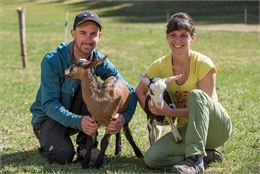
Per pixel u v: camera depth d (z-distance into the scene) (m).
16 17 47.00
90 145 6.77
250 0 41.75
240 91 12.27
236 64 17.86
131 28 32.47
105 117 6.65
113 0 49.81
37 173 6.70
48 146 7.09
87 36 6.96
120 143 7.46
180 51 6.77
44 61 7.11
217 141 6.77
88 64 6.53
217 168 6.78
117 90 6.71
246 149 7.62
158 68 7.04
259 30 29.27
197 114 6.32
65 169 6.80
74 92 7.18
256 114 9.92
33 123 7.42
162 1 46.16
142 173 6.59
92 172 6.61
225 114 6.69
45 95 7.04
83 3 51.00
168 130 8.72
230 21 34.56
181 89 6.90
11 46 25.36
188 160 6.35
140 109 10.34
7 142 8.32
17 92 12.82
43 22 38.62
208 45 23.53
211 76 6.80
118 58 19.95
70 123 6.82
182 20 6.69
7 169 6.86
